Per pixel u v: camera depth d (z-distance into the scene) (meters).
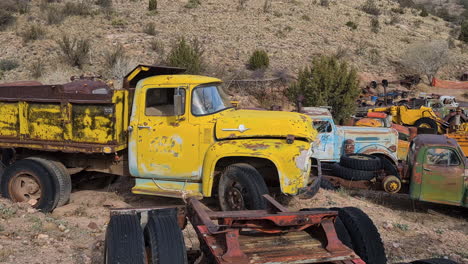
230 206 6.56
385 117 14.06
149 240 3.68
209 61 25.81
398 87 29.83
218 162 6.94
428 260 3.80
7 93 7.48
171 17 34.12
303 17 38.81
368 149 11.75
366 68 31.55
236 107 7.71
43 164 7.09
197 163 6.85
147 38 28.52
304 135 6.62
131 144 7.10
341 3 47.81
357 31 38.56
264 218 3.45
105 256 3.86
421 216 9.27
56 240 5.80
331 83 19.80
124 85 7.55
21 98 7.37
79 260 5.25
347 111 19.62
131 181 9.17
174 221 3.78
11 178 7.18
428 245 7.01
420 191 9.47
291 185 6.48
